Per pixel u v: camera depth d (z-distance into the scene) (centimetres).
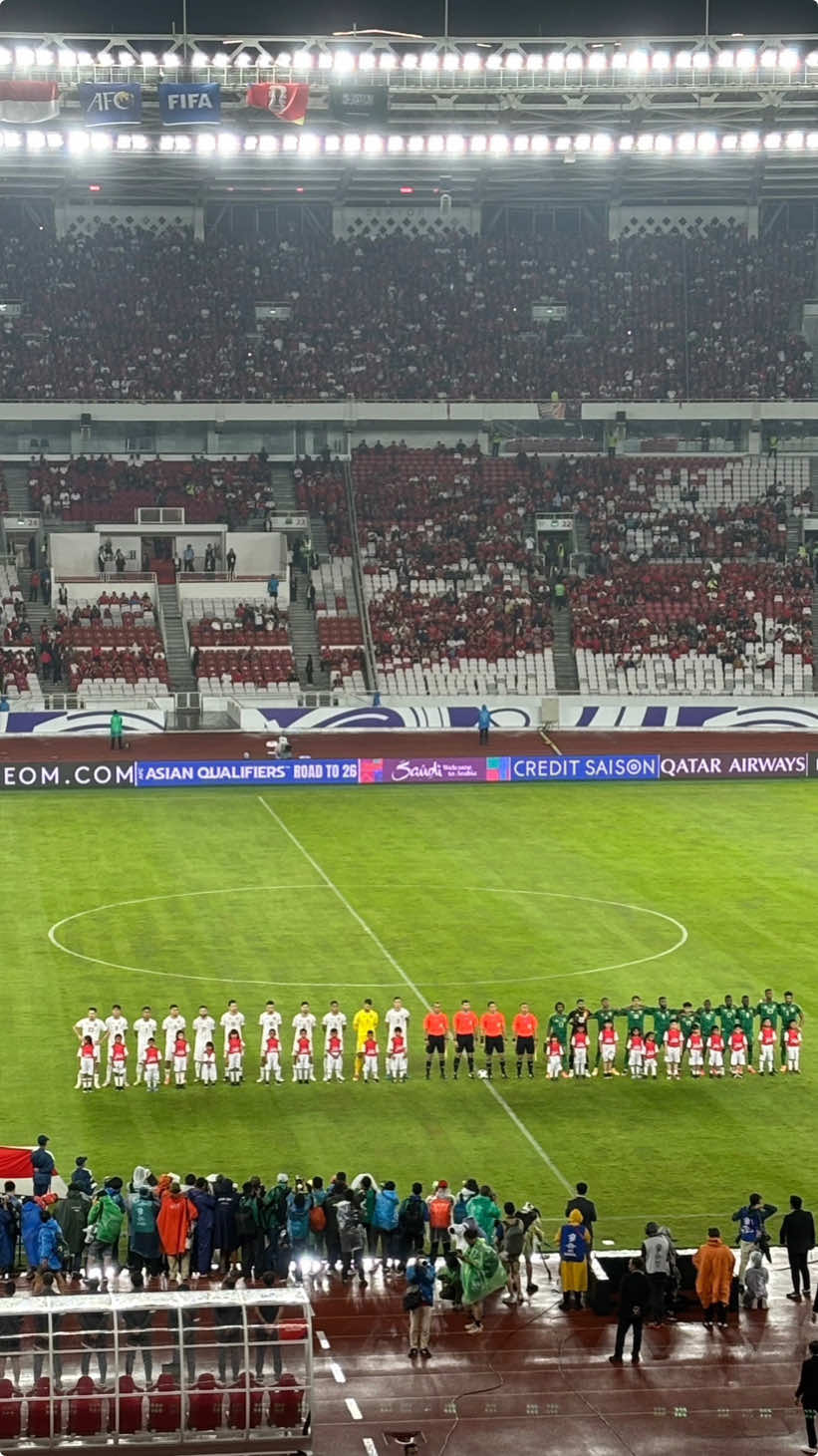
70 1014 4509
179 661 9419
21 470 10388
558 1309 3033
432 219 11188
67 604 9588
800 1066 4266
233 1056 4106
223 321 10781
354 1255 3128
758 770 8188
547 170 10244
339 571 9981
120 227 11075
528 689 9400
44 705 8888
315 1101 4006
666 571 10094
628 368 10775
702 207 11188
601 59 7500
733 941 5219
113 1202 3055
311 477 10494
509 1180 3525
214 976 4847
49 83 7231
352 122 7625
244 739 8775
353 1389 2736
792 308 11050
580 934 5303
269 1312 2584
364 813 7312
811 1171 3572
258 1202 3111
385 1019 4472
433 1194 3259
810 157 9788
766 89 7675
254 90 7350
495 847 6600
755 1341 2912
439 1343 2895
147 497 10238
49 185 10500
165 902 5697
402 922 5450
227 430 10675
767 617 9819
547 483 10581
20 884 5944
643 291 11075
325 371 10638
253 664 9294
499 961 5003
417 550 10138
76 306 10725
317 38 7431
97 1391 2541
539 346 10856
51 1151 3631
